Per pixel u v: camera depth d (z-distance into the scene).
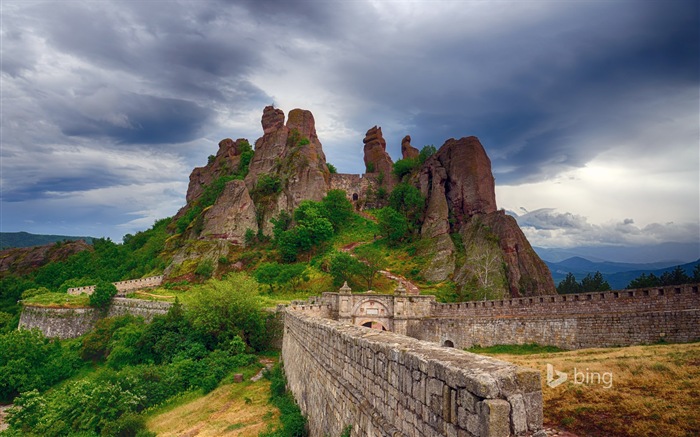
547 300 43.09
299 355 23.59
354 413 11.36
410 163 131.38
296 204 122.06
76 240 162.88
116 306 74.94
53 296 85.62
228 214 115.00
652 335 30.91
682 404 15.84
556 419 16.39
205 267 95.25
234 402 32.72
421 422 7.70
